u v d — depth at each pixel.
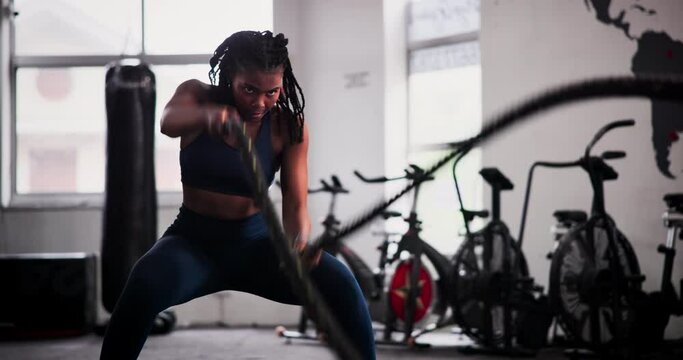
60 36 8.56
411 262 6.23
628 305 5.15
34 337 7.52
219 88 1.98
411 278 6.05
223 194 2.03
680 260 6.29
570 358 5.45
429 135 7.79
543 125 6.77
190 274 1.99
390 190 7.73
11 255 7.73
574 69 6.72
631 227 6.46
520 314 5.84
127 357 1.93
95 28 8.54
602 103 6.54
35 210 8.30
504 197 6.94
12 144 8.52
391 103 7.82
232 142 2.01
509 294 5.68
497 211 5.80
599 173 5.17
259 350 6.18
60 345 6.89
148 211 7.62
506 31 6.99
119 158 7.57
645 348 5.39
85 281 7.64
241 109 1.97
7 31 8.48
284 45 1.92
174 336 7.22
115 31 8.52
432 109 7.77
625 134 6.49
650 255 6.40
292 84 2.08
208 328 7.90
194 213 2.06
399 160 7.86
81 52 8.55
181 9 8.45
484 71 7.07
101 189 8.55
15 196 8.52
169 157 8.52
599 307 5.14
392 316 6.25
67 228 8.30
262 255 2.06
